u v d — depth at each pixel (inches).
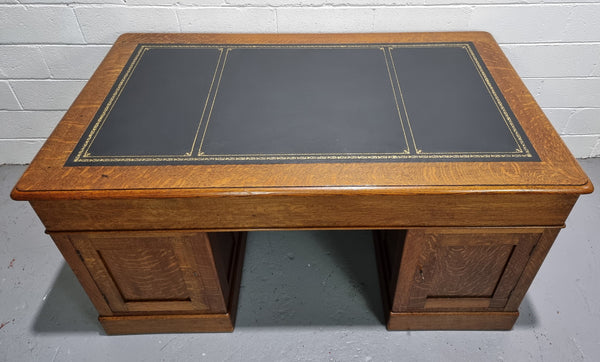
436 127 54.7
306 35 73.9
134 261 56.3
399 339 66.6
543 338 66.3
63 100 86.1
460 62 66.8
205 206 49.0
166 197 47.2
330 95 60.4
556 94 84.9
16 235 82.4
